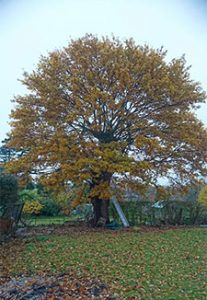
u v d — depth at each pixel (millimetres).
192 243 12555
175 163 18844
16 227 15672
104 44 18203
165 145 18141
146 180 17516
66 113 17828
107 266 9180
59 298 6484
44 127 17719
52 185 16844
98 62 17938
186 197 21828
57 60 18031
